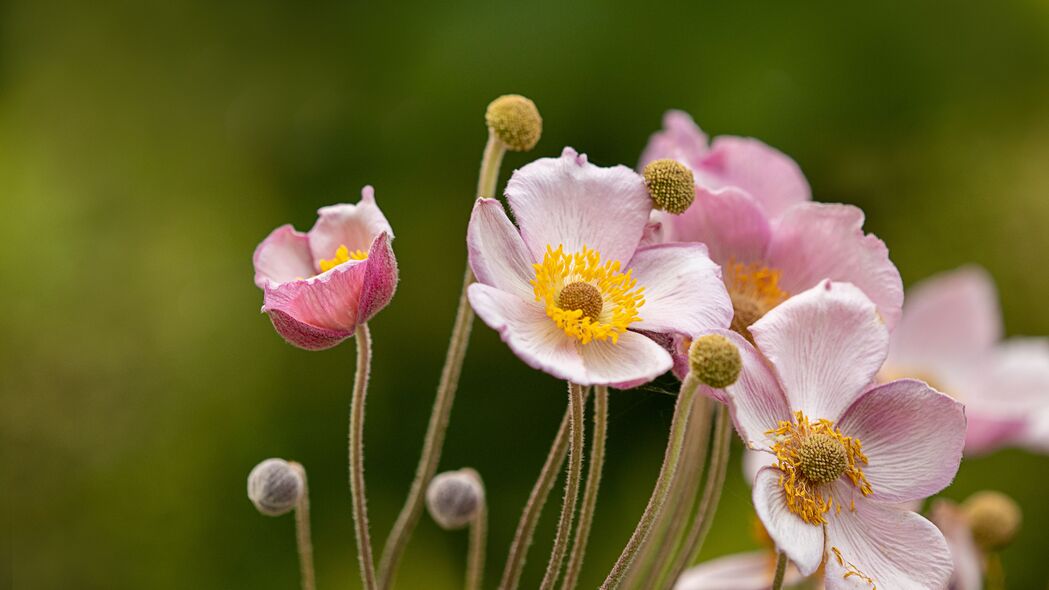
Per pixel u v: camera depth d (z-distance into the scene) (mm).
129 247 1464
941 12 1345
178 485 1358
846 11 1302
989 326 989
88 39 1579
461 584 1259
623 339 693
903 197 1369
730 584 786
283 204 1407
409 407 1301
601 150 1270
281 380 1351
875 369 698
